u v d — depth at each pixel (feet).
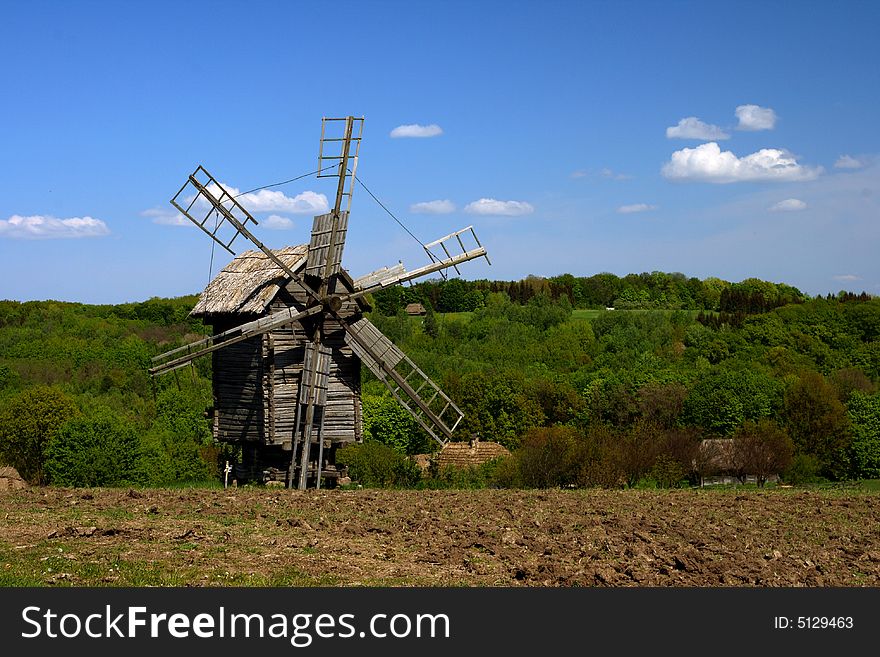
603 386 297.53
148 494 85.20
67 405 178.81
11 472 96.58
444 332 421.18
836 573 59.98
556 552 61.67
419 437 239.09
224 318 107.14
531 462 126.00
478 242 111.86
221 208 100.83
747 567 59.82
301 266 104.01
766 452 180.55
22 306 429.38
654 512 83.41
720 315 483.92
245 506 77.41
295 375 103.55
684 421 275.39
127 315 431.43
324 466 107.65
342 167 104.17
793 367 344.49
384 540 64.34
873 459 243.81
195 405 255.91
